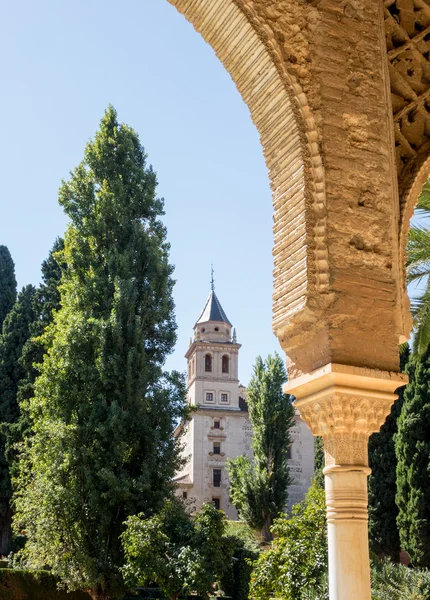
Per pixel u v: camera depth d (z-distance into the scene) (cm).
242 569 2234
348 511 422
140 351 2142
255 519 3347
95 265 2328
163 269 2320
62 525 1922
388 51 550
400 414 2278
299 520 1248
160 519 1764
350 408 440
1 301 3588
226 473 4812
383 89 530
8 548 2936
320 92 500
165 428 2141
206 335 5216
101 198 2370
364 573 411
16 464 2634
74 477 1994
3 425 2761
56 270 2994
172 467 2106
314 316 454
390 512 2334
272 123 507
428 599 1177
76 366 2102
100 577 1881
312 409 456
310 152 486
